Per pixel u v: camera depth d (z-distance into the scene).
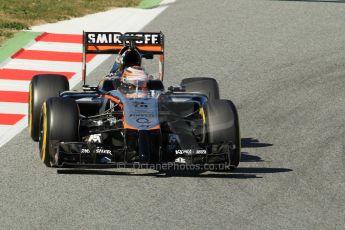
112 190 40.69
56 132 41.62
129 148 41.53
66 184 41.38
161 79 50.81
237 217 37.97
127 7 85.00
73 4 84.50
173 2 87.50
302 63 68.25
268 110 56.38
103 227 36.34
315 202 40.12
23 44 70.69
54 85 47.88
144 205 38.97
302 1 88.75
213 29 77.75
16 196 39.78
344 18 82.38
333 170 44.94
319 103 57.94
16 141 48.88
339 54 70.88
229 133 42.19
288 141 50.00
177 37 75.06
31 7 82.00
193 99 45.72
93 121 44.97
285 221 37.69
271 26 79.25
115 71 48.28
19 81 61.97
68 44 71.75
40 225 36.44
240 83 62.88
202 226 36.81
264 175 43.69
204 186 41.66
